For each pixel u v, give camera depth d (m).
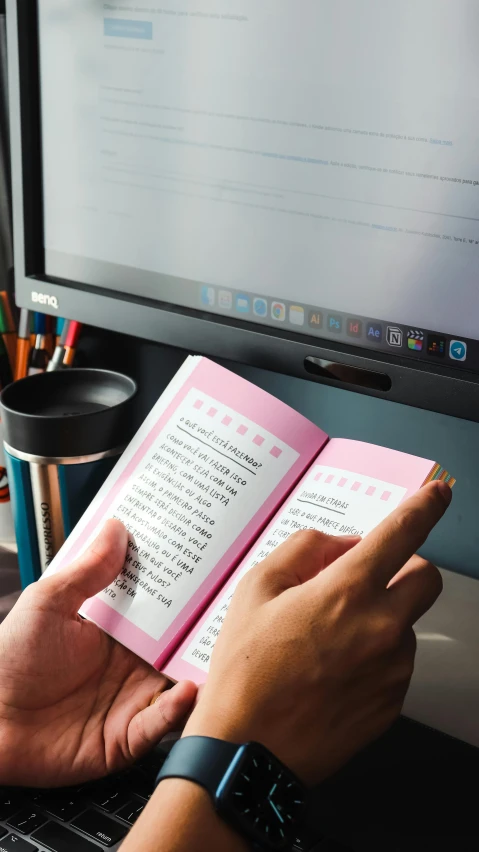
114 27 0.58
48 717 0.47
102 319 0.65
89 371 0.65
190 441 0.53
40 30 0.62
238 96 0.54
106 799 0.44
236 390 0.54
